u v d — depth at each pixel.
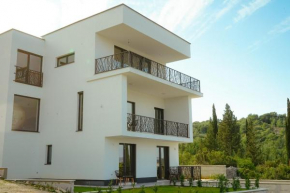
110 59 14.77
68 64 15.75
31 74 16.23
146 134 14.80
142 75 14.17
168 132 16.89
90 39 15.03
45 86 16.55
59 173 14.92
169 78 16.48
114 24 14.27
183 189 12.50
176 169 17.78
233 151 43.50
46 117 16.09
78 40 15.55
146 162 16.39
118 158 14.36
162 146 18.00
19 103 15.57
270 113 77.69
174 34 17.67
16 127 15.27
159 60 19.22
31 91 16.06
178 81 17.17
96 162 13.75
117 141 14.45
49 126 15.85
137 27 14.84
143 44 16.61
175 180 15.62
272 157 46.72
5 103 14.91
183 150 48.88
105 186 13.27
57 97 15.88
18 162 14.96
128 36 15.48
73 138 14.78
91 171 13.84
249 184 12.47
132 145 15.77
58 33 16.55
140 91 17.22
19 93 15.48
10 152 14.70
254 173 22.98
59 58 16.50
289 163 29.34
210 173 20.94
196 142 49.22
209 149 43.44
